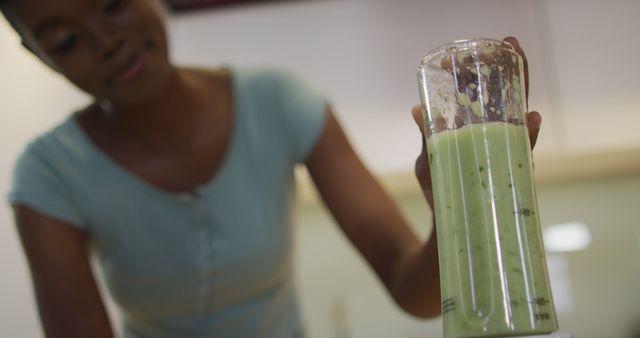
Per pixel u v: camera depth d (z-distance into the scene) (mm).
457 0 2156
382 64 2152
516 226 532
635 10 2068
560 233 2326
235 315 1065
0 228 1779
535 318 515
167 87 991
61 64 880
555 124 2043
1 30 1860
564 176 2340
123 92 914
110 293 1091
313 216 2479
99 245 1054
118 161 1041
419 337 2307
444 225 551
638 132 2006
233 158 1062
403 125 2109
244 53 2195
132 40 874
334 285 2418
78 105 2039
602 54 2059
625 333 2188
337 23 2193
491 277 524
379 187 1000
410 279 793
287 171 1097
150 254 1034
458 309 531
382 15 2184
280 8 2215
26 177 1008
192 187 1045
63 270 964
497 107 548
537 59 2084
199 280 1041
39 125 1928
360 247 951
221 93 1100
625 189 2305
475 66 552
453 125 552
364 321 2367
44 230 981
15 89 1870
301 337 1160
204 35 2211
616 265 2258
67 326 936
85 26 843
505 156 542
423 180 608
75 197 1021
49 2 819
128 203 1028
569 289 2275
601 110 2033
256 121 1089
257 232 1047
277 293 1105
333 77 2162
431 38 2146
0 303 1755
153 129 1030
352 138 2123
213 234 1036
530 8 2119
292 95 1094
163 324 1088
